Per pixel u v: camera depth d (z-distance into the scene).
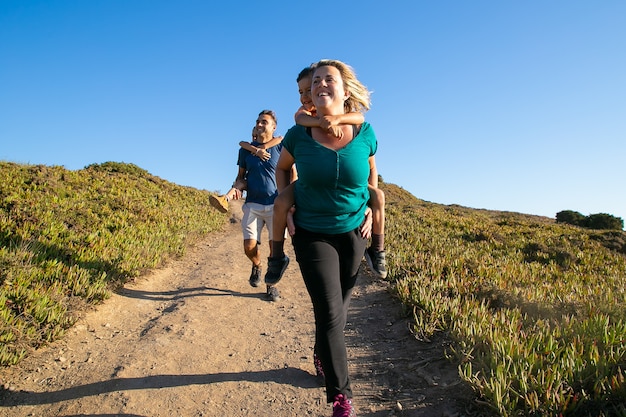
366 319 5.16
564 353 3.37
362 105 3.21
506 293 5.32
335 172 2.70
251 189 5.96
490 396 2.91
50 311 4.57
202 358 4.17
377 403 3.29
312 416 3.18
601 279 7.73
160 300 6.11
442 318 4.36
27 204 8.84
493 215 24.39
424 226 13.55
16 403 3.34
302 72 3.38
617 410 2.68
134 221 10.13
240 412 3.25
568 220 26.75
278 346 4.50
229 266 8.36
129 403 3.34
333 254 2.82
